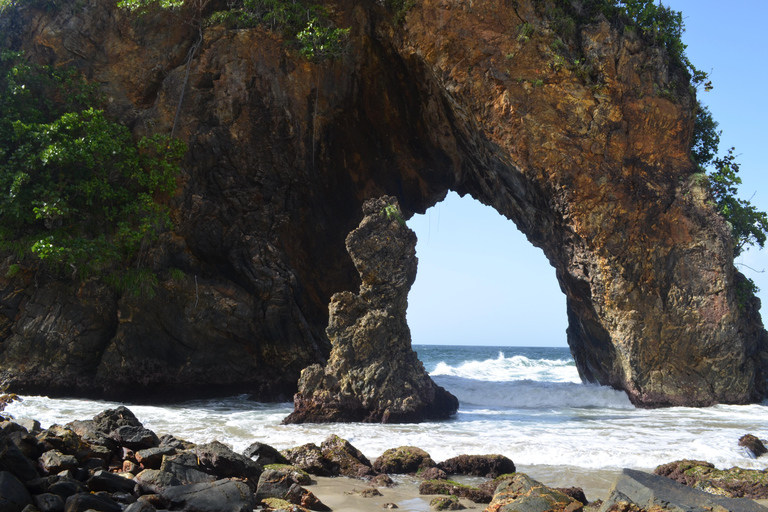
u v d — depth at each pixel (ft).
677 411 54.24
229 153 66.69
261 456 25.90
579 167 61.05
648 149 63.52
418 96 69.87
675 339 60.23
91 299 55.57
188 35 66.54
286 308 64.13
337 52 64.69
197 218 64.28
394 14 64.28
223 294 61.98
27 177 53.57
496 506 19.15
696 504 16.52
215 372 60.95
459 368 143.43
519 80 60.95
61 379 53.36
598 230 60.80
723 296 59.82
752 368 61.77
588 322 67.26
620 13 65.98
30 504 16.56
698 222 61.57
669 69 66.64
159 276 59.57
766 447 33.45
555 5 62.95
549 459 29.55
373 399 42.73
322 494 22.48
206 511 17.87
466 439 34.04
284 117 68.03
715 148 70.18
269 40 65.72
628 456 29.68
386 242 46.85
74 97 61.00
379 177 76.43
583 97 61.41
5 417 33.88
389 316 45.47
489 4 61.31
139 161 60.54
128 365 55.77
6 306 53.31
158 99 64.28
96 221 58.59
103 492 18.07
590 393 63.57
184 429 37.19
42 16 63.05
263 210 68.13
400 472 26.78
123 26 64.49
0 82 60.34
